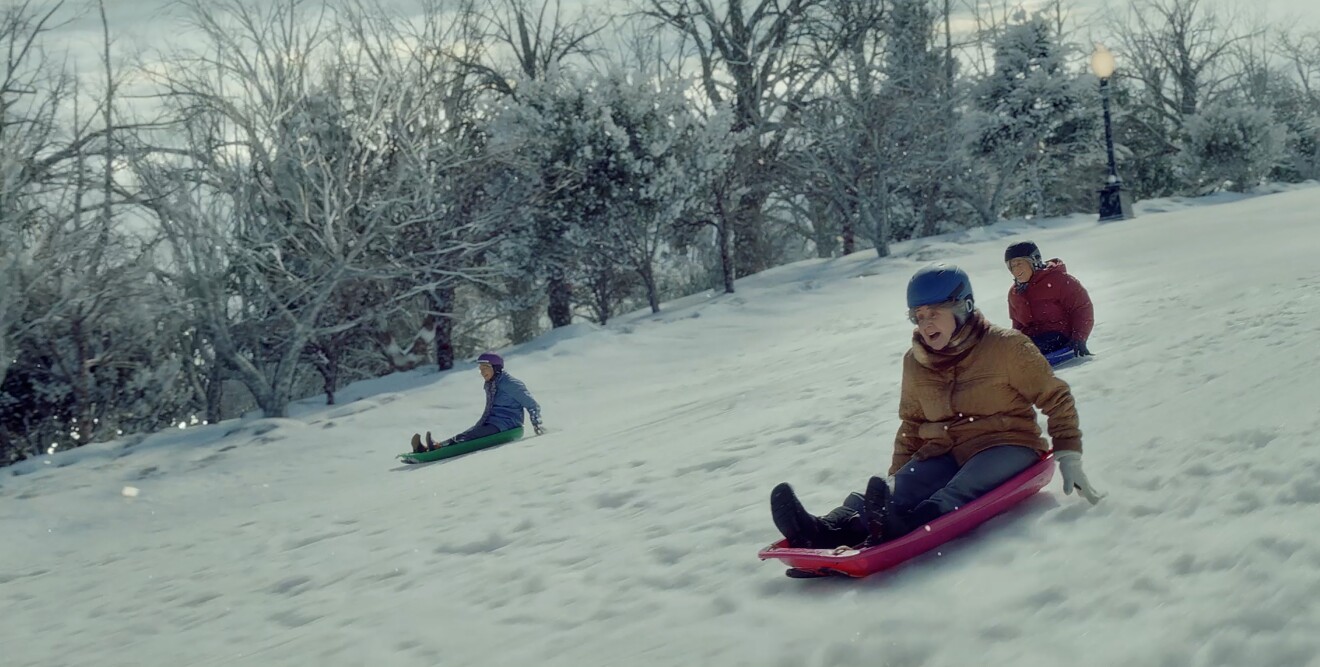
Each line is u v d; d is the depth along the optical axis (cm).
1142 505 384
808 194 3378
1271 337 659
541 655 397
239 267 1928
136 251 1867
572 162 2355
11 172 1764
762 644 347
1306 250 1360
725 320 2128
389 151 2158
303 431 1602
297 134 2000
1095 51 2856
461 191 2261
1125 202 2833
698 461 731
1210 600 291
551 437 1236
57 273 1745
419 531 736
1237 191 3809
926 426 435
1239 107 3828
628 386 1722
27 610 793
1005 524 406
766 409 931
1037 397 411
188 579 779
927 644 313
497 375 1291
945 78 3344
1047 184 3644
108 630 651
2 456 1784
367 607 543
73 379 1775
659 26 3412
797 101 3278
